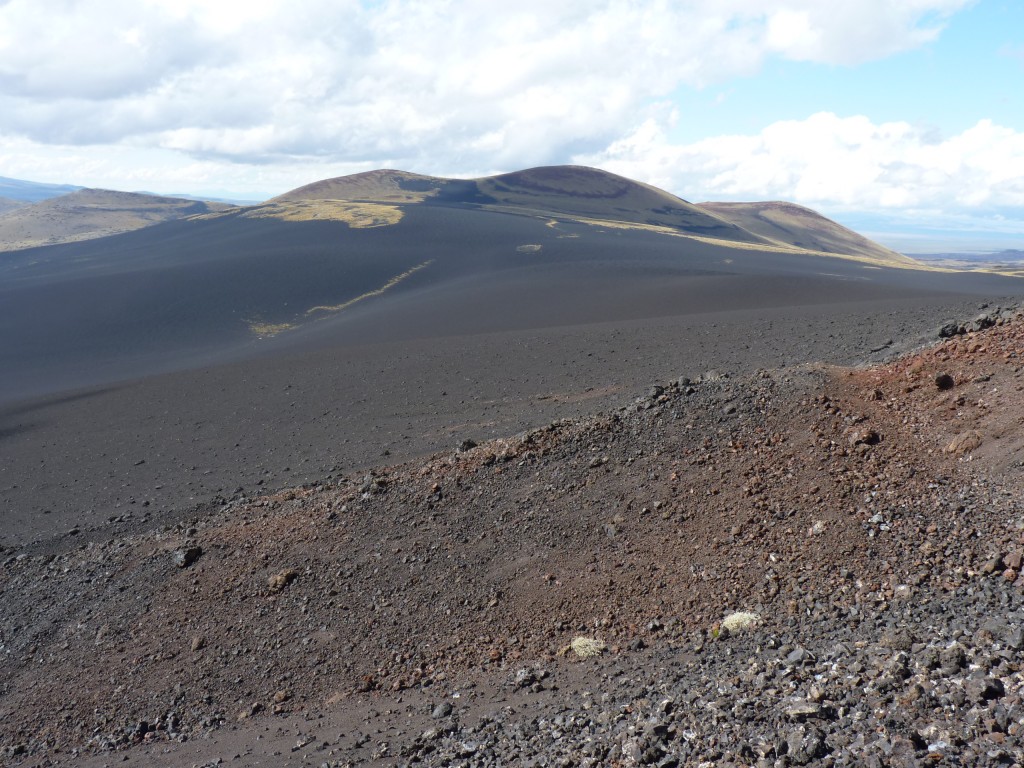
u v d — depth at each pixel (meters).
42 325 69.62
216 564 12.95
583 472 12.40
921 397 10.98
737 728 5.22
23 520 20.58
